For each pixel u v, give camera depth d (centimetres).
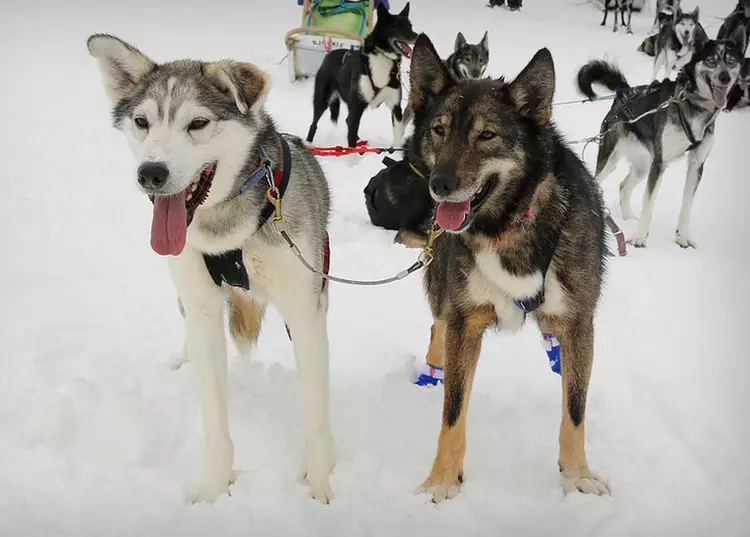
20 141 671
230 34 1300
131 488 224
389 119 869
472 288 228
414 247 458
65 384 280
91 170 606
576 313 226
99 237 463
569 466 232
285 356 320
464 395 229
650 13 1820
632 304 393
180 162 191
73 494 220
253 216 209
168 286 396
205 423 221
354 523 213
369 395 285
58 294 376
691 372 317
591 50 1278
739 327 366
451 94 229
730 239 520
